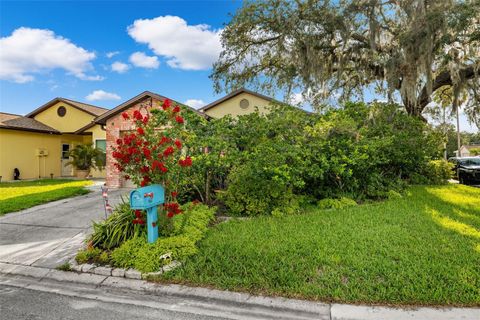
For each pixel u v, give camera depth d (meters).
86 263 3.43
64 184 10.96
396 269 2.94
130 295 2.86
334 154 6.16
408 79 8.80
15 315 2.50
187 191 5.93
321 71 10.04
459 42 8.52
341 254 3.33
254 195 5.47
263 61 12.15
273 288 2.72
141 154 3.84
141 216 3.79
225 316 2.46
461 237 3.89
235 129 6.18
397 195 6.76
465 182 11.88
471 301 2.42
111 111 9.75
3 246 4.20
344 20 9.18
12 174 13.09
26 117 15.48
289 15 9.44
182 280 2.97
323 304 2.50
